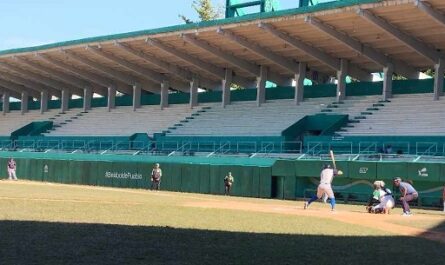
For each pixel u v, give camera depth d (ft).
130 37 159.22
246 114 168.96
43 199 71.05
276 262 30.42
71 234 37.65
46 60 191.11
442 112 130.21
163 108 196.75
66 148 188.85
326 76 180.34
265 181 115.75
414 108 137.18
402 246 39.50
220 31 140.46
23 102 247.91
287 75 180.65
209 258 30.76
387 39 134.21
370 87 154.30
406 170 98.63
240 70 179.93
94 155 158.10
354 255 34.04
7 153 183.73
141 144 167.32
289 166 112.78
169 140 161.27
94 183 148.25
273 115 161.79
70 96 236.02
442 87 137.59
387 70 146.92
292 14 125.90
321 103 158.81
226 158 128.16
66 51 179.83
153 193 107.04
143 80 206.90
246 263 29.73
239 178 119.34
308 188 110.73
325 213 68.59
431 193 95.91
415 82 147.33
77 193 91.35
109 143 177.68
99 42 167.12
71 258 29.17
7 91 254.27
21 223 42.75
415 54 144.25
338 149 124.98
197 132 167.94
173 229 42.80
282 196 113.60
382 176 101.24
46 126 217.36
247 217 57.41
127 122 196.95
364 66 162.71
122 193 99.25
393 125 132.26
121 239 36.32
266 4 155.94
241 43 146.30
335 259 32.22
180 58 166.81
